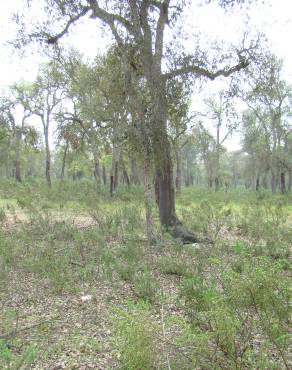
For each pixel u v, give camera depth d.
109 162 27.09
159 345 3.20
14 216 11.30
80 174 50.78
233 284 3.10
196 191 27.94
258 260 3.92
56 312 5.22
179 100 9.55
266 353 3.28
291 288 3.05
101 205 14.03
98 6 9.06
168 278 6.55
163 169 9.59
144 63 9.03
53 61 22.05
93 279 6.47
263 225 10.05
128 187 21.91
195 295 3.76
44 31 10.34
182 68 9.20
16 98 30.58
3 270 6.39
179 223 9.66
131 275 6.40
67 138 25.11
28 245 8.00
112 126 19.70
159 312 4.93
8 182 24.25
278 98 28.25
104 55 15.45
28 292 5.93
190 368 2.92
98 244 8.15
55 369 3.76
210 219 10.91
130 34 9.02
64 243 8.71
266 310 3.04
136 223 10.15
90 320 4.95
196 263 6.82
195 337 2.93
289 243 8.80
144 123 8.95
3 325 4.75
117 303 5.51
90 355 4.03
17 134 35.31
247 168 47.88
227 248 7.70
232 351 2.90
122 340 3.37
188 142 29.72
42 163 71.19
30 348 3.45
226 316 2.91
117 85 9.95
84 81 19.27
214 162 45.00
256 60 9.78
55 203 15.02
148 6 9.09
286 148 33.16
